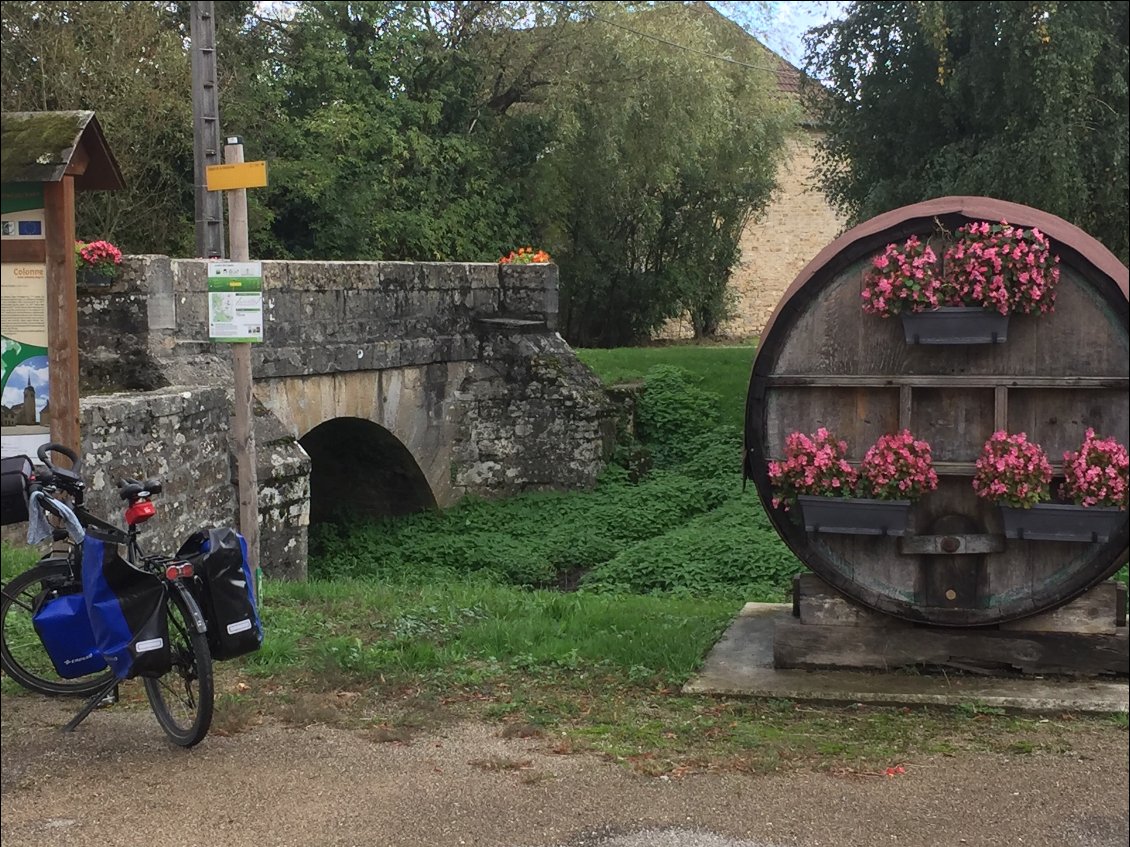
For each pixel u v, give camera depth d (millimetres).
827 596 6070
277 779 4438
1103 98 17875
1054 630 5852
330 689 5723
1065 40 16703
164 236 21250
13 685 5605
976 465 5707
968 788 4395
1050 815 4137
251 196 21641
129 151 20250
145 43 20703
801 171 36656
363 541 15078
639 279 32688
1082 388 5629
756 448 6023
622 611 8125
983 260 5562
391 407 14672
